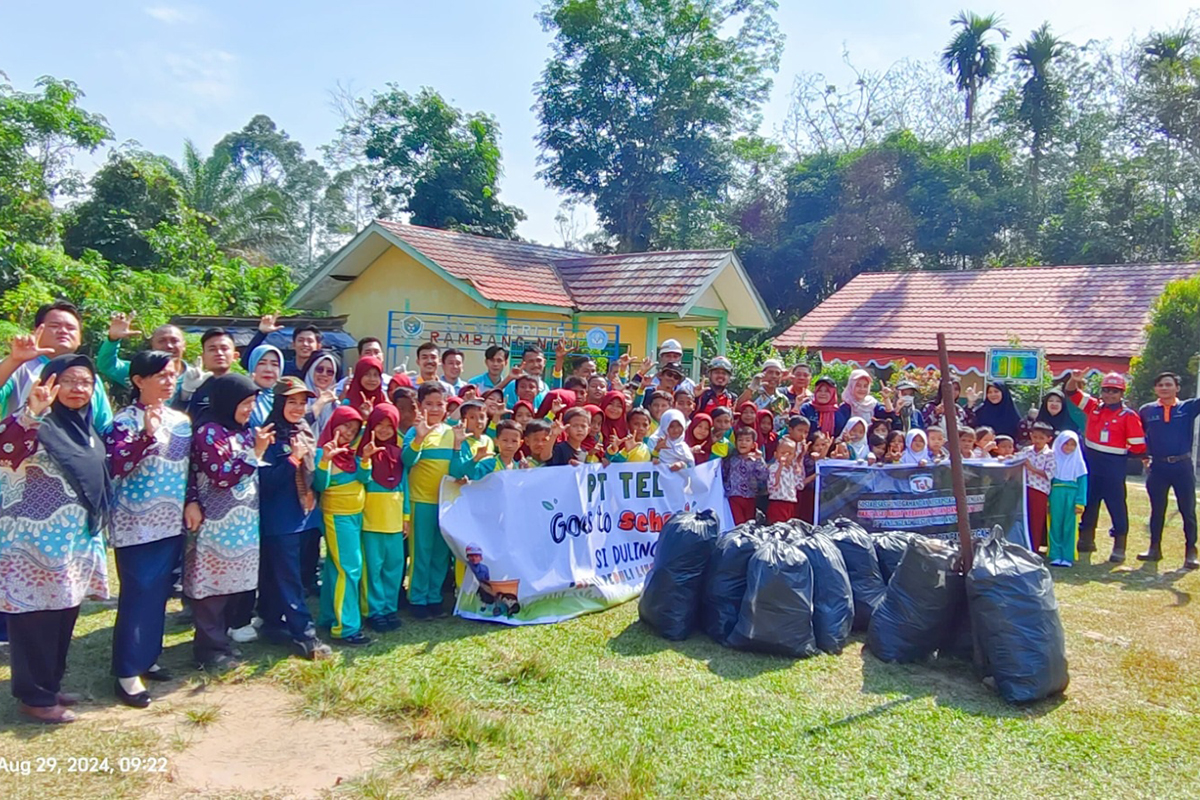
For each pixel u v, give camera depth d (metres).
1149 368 16.02
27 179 18.12
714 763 3.79
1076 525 8.23
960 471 5.16
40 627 3.88
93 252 16.39
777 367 8.70
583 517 6.14
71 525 3.87
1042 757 3.99
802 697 4.57
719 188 34.12
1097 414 8.58
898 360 21.70
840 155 33.97
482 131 31.17
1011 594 4.74
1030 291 22.12
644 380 9.54
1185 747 4.13
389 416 5.23
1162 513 8.34
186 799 3.39
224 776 3.59
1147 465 8.44
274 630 5.20
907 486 7.52
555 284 16.05
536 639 5.35
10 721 3.97
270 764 3.70
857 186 32.12
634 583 6.39
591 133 32.78
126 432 4.16
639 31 32.00
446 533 5.54
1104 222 30.58
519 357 14.66
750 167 36.75
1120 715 4.49
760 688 4.67
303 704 4.28
